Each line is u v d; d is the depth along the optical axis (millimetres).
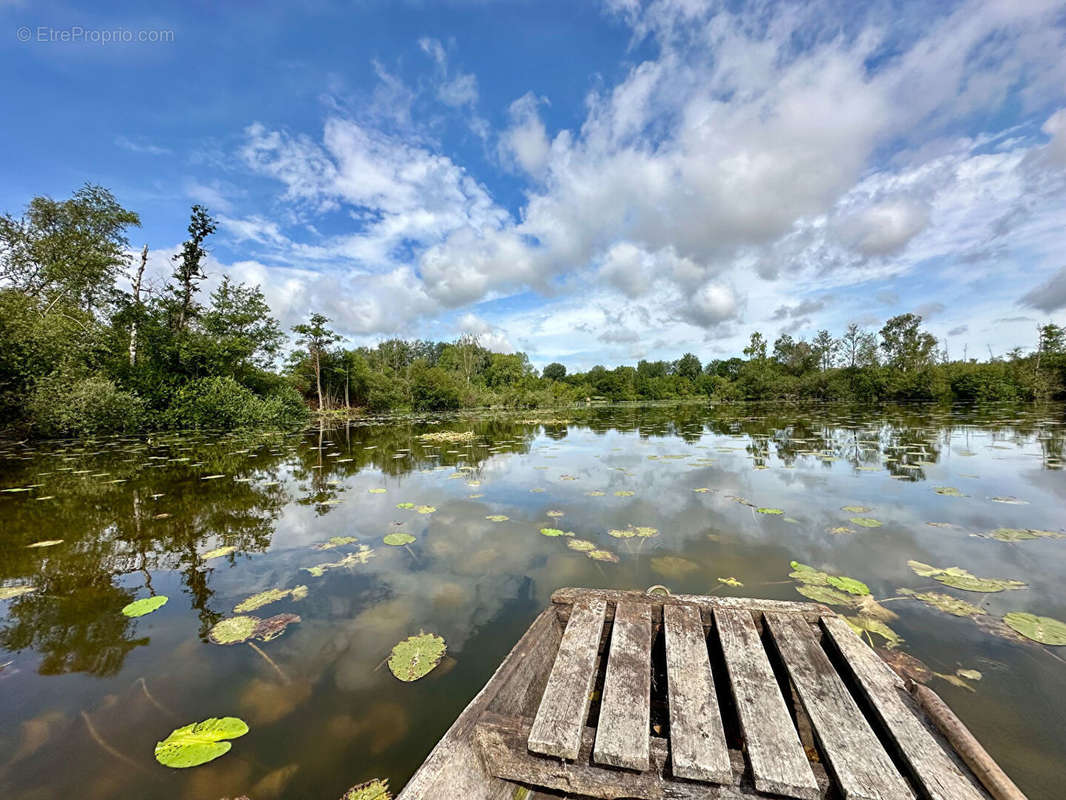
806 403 26484
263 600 2625
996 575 2820
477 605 2545
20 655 2111
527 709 1620
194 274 14992
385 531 3875
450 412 24734
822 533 3631
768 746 1217
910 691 1438
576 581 2814
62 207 13516
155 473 6508
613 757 1199
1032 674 1831
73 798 1353
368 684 1877
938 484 5266
